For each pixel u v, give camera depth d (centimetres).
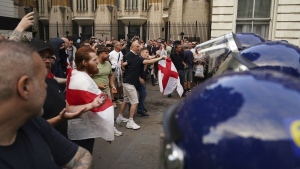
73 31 3475
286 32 1008
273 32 1026
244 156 71
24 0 3284
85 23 3397
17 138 129
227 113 78
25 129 135
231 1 1049
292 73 152
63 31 3366
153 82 1090
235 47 265
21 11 3259
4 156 120
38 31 3484
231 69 174
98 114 289
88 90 280
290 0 986
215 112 80
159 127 580
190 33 2100
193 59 892
